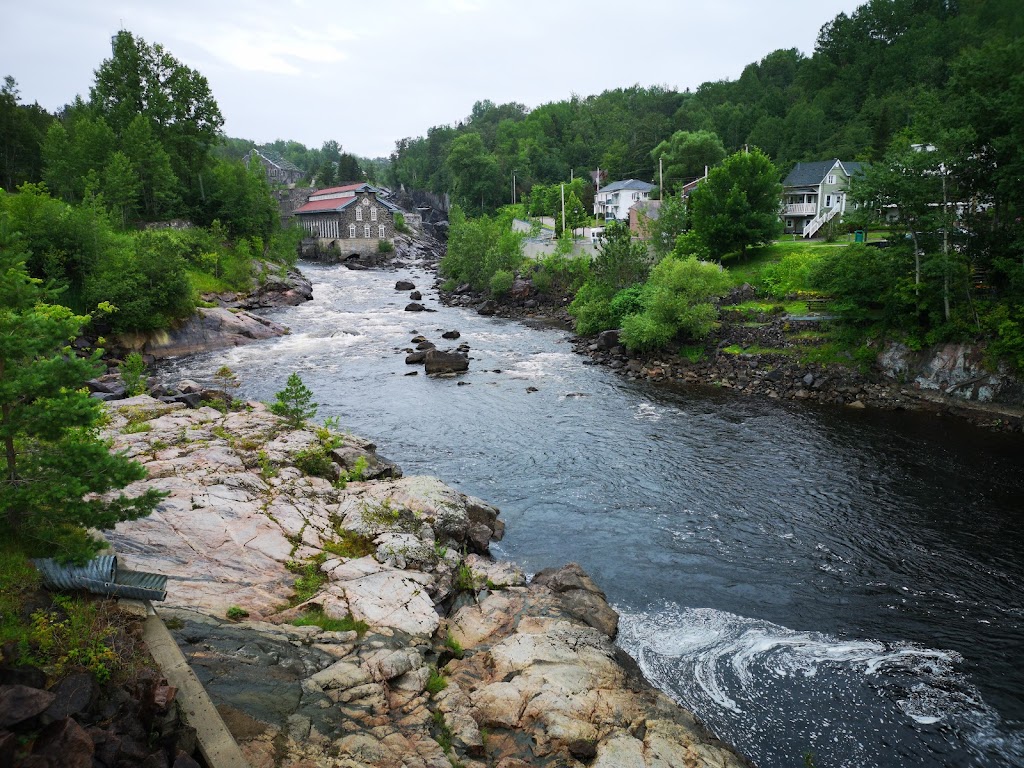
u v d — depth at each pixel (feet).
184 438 80.43
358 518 67.26
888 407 123.65
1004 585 65.82
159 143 254.27
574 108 652.48
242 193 281.95
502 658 48.80
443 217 563.48
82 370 38.75
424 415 119.24
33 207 158.92
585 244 273.13
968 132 112.16
